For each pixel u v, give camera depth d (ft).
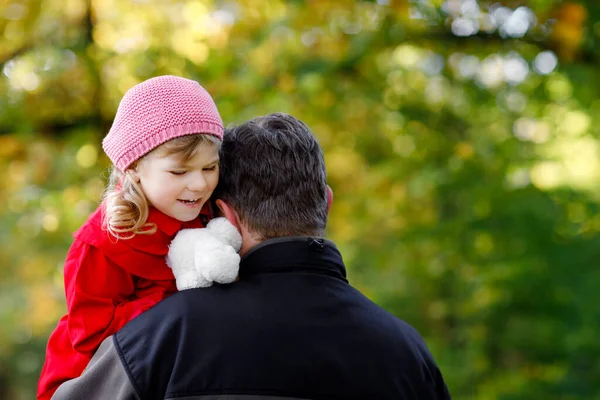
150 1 17.58
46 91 18.19
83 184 19.31
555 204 21.57
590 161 26.25
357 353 5.33
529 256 21.18
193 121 5.63
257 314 5.27
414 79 20.54
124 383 5.15
